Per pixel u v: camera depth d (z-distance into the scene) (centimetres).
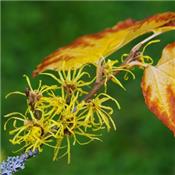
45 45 183
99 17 186
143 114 161
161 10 180
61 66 52
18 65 174
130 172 154
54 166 153
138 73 162
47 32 186
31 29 186
